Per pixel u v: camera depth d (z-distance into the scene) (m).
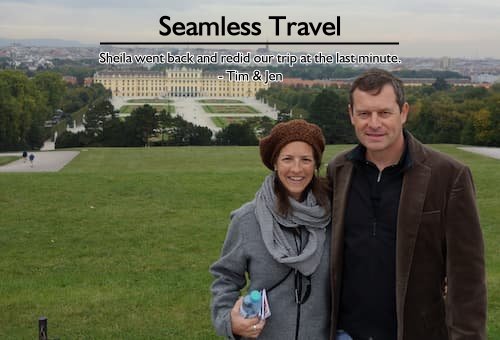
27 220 16.12
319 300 4.27
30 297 10.17
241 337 4.26
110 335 8.45
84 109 123.44
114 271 12.05
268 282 4.26
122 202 18.36
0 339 8.28
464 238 3.96
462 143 67.25
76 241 14.35
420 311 4.07
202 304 9.74
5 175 22.44
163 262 12.72
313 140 4.28
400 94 4.10
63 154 45.38
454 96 107.25
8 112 75.12
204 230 15.39
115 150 47.53
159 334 8.49
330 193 4.40
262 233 4.26
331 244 4.25
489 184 21.36
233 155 40.97
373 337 4.18
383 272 4.11
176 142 72.31
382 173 4.17
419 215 3.99
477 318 3.91
